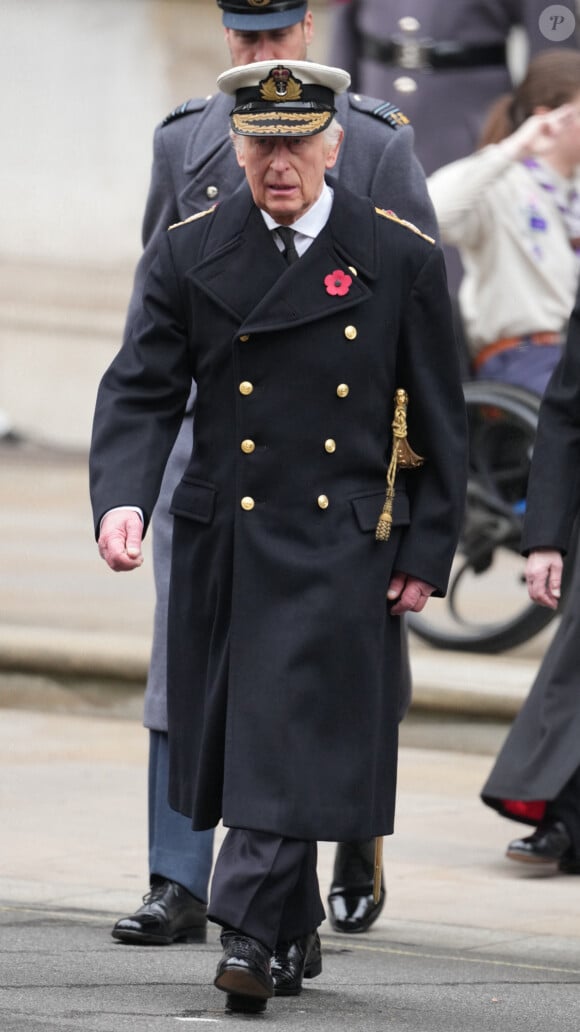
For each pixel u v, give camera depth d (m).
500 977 16.25
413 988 15.67
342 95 17.55
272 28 17.06
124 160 68.25
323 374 14.41
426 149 32.09
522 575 27.42
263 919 14.09
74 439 61.34
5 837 21.14
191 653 14.79
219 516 14.55
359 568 14.38
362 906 17.88
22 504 45.72
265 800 14.00
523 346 27.47
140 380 14.80
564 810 20.47
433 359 14.78
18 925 17.59
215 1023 14.07
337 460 14.46
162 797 17.41
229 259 14.58
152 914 17.06
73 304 66.62
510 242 27.31
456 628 29.53
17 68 69.00
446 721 26.67
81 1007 14.46
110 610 32.41
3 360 65.44
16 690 29.25
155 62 68.25
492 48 31.98
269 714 14.09
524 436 27.25
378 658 14.48
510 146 25.81
